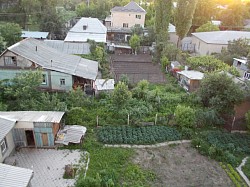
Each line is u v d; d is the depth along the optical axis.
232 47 38.56
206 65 33.59
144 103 25.33
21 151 18.66
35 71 24.41
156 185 16.05
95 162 17.61
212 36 44.28
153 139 20.30
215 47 42.25
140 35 50.28
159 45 41.38
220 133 21.62
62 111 21.56
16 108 22.38
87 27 47.84
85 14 63.72
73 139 19.31
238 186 16.11
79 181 15.05
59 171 16.77
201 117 22.58
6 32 38.12
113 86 28.12
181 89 30.36
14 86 23.17
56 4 61.47
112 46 45.12
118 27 56.69
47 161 17.66
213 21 61.78
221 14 63.53
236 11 60.88
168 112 24.41
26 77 22.81
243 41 38.94
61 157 18.12
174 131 21.59
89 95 27.06
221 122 22.77
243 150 19.69
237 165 18.19
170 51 38.72
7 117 18.50
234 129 22.33
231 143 20.16
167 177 16.81
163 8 43.12
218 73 24.30
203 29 51.59
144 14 56.88
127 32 53.94
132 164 17.75
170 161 18.39
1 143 16.61
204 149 19.39
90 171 16.70
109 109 24.03
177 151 19.55
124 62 39.41
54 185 15.57
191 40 50.69
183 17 43.03
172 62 36.69
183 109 22.02
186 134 21.17
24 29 55.38
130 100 24.81
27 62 26.44
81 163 17.59
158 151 19.41
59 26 50.69
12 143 18.42
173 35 50.59
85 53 39.78
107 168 17.05
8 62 26.44
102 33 47.34
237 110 22.86
